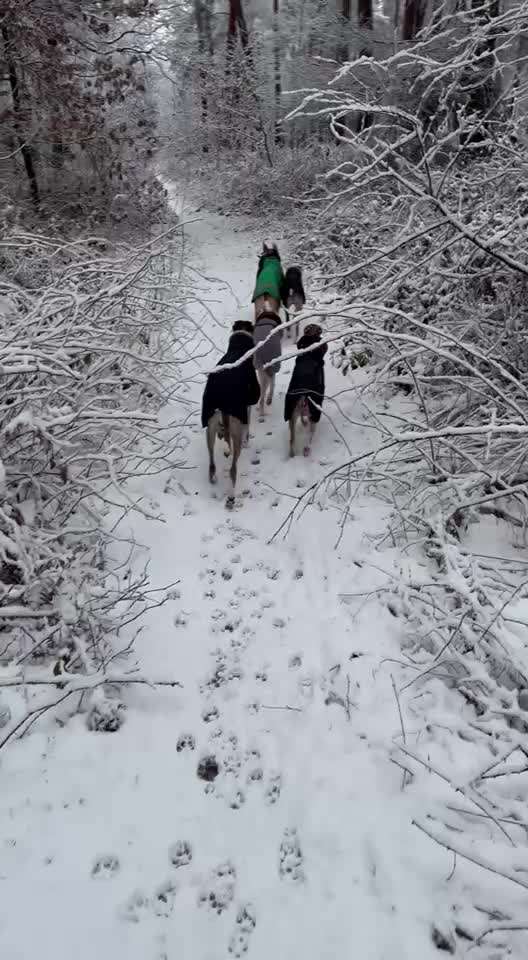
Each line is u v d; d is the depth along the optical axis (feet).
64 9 32.14
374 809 8.42
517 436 13.14
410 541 14.16
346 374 23.97
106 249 33.35
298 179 54.75
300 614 12.60
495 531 14.17
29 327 14.83
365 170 12.65
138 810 8.55
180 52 46.98
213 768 9.30
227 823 8.41
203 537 15.38
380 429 15.02
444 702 10.04
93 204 36.09
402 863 7.66
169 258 28.30
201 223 55.26
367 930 7.01
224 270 41.24
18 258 22.93
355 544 14.52
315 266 33.50
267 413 22.08
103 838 8.11
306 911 7.28
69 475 13.50
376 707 10.14
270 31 62.18
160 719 10.16
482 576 11.71
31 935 6.95
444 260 18.84
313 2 58.59
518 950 6.65
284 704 10.44
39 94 31.04
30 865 7.70
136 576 13.70
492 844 7.62
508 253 15.49
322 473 17.74
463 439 16.06
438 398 19.08
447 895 7.24
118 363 19.17
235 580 13.79
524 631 10.66
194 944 7.00
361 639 11.71
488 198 18.93
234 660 11.46
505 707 9.41
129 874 7.69
